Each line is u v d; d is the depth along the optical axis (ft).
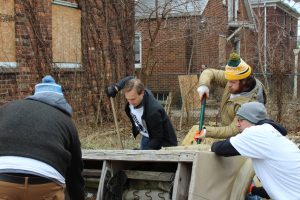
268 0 94.32
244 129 12.67
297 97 46.03
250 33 81.97
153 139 16.22
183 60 70.28
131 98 15.78
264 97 16.83
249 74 16.05
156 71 71.31
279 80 40.52
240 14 86.07
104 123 38.55
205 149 14.37
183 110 41.19
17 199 9.96
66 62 37.42
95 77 40.24
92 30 40.45
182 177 12.56
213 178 12.78
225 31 76.48
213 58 73.97
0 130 10.22
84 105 38.73
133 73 44.57
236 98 16.12
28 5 33.01
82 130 33.78
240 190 13.66
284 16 100.42
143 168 14.46
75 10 38.75
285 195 11.73
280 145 11.82
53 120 10.44
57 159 10.19
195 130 17.81
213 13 73.97
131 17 44.57
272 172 11.84
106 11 42.01
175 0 62.18
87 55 39.75
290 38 80.48
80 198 11.37
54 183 10.18
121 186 13.56
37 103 10.75
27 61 32.94
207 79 17.80
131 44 44.42
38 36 33.76
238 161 14.10
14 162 9.85
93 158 13.30
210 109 50.47
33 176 9.87
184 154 12.38
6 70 30.94
